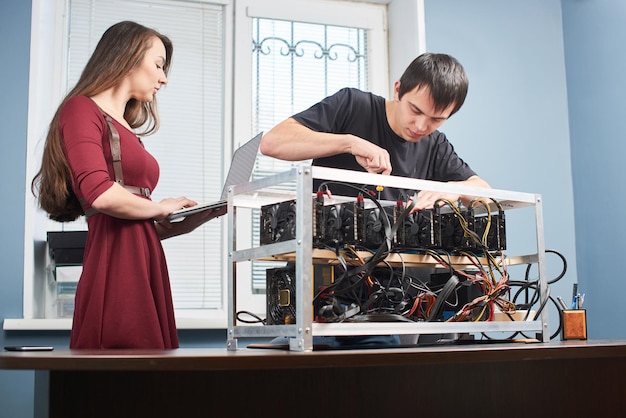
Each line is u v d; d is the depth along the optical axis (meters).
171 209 1.88
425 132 2.16
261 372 1.30
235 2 3.52
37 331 2.90
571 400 1.54
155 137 3.33
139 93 2.02
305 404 1.32
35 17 3.07
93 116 1.83
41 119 3.10
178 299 3.27
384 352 1.20
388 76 3.75
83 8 3.33
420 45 3.53
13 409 2.82
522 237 3.56
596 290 3.51
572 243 3.64
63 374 1.20
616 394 1.58
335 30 3.71
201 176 3.37
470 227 1.67
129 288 1.81
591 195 3.57
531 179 3.63
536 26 3.76
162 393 1.25
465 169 2.39
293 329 1.35
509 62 3.69
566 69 3.76
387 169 1.85
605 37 3.52
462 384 1.44
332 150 1.97
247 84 3.49
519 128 3.65
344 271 1.46
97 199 1.74
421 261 1.63
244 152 1.92
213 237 3.34
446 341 1.75
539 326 1.67
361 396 1.36
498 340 1.75
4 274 2.90
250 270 3.34
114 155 1.86
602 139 3.52
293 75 3.61
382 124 2.30
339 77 3.69
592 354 1.39
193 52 3.44
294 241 1.37
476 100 3.61
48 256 3.08
